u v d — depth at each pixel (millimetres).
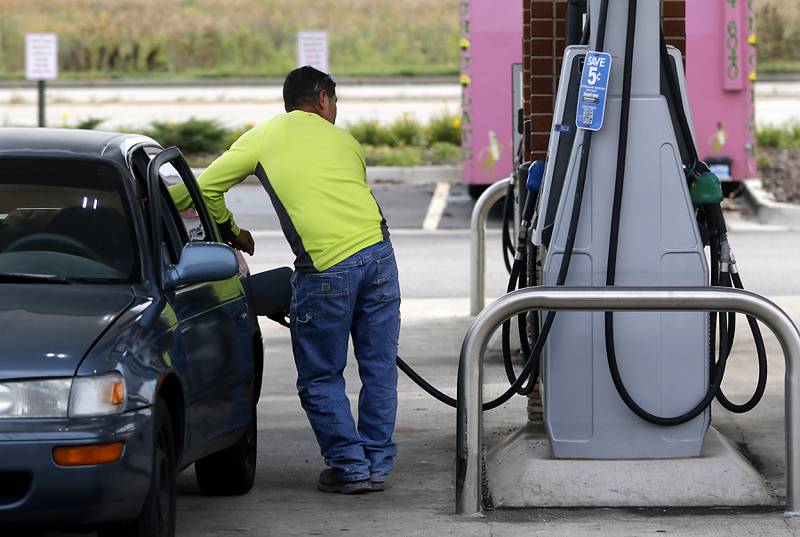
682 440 8953
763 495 8781
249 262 21203
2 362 6617
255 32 59531
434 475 9750
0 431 6477
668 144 8805
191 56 56719
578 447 8953
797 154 30609
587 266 8836
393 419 9406
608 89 8797
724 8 23922
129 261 7727
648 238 8836
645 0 8773
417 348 14734
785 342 8258
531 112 10609
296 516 8656
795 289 18047
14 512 6488
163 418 7156
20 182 8016
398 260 21250
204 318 8133
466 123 25281
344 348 9211
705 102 24078
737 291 8203
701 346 8875
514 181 13438
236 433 8688
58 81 49656
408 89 46375
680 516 8531
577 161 8781
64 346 6742
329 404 9203
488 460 9836
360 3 65062
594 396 8914
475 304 16578
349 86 47875
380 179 29719
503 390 12500
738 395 12148
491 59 25094
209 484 9164
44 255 7707
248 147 9273
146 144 8859
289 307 9602
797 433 8406
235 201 27625
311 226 9070
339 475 9227
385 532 8219
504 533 8156
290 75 9578
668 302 8133
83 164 8109
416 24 61781
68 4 62469
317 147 9227
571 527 8289
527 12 11672
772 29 52594
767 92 43062
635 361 8875
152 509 7020
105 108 41531
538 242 8969
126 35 57500
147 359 6992
